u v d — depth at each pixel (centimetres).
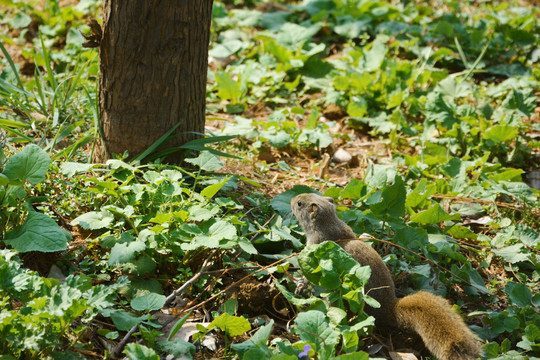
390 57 1070
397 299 480
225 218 512
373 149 820
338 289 455
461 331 434
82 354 404
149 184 548
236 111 870
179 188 514
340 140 830
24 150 462
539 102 931
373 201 575
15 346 351
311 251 460
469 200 676
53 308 365
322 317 407
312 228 534
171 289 486
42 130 657
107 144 586
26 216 479
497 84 1019
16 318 357
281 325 477
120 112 570
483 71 1005
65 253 486
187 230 473
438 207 568
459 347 425
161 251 477
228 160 695
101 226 478
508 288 508
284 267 512
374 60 989
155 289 466
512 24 1161
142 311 450
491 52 1086
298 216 554
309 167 753
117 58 554
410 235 556
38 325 365
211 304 479
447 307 461
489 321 489
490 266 588
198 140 588
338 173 754
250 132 770
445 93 917
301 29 1047
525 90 854
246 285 480
